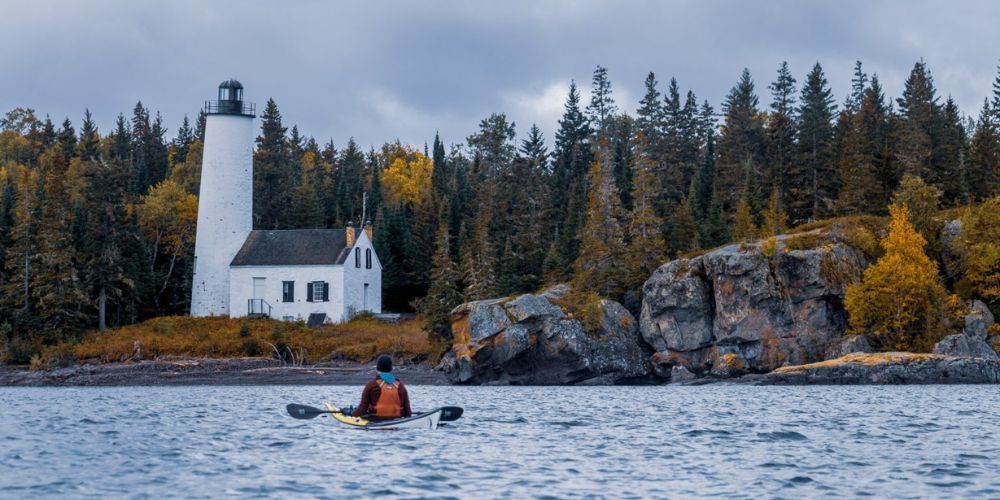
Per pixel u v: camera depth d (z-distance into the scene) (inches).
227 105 3740.2
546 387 2719.0
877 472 1040.2
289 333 3366.1
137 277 3673.7
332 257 3639.3
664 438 1323.8
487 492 915.4
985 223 3021.7
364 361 3127.5
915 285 2783.0
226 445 1225.4
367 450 1160.2
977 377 2551.7
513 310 2856.8
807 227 3292.3
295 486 940.6
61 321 3393.2
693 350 2920.8
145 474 1013.8
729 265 2893.7
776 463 1099.3
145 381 2886.3
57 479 990.4
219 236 3722.9
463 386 2775.6
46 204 3489.2
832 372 2581.2
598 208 3294.8
